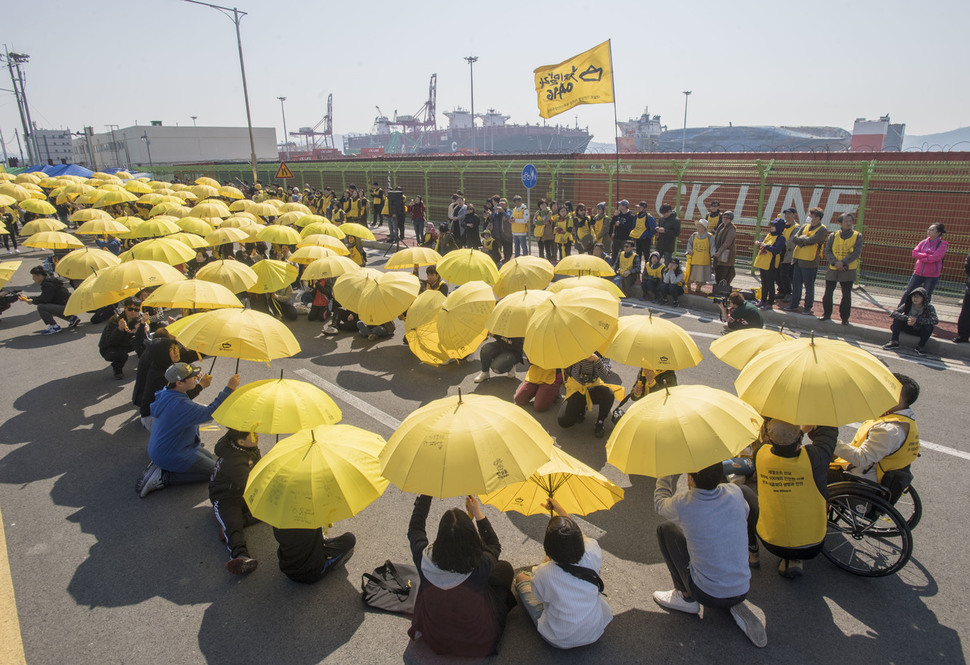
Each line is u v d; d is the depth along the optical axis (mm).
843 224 9914
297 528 3918
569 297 6293
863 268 14094
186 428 5660
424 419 3791
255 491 3947
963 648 3779
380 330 10414
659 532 4188
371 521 5297
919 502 4703
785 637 3895
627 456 3828
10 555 4863
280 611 4230
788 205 15016
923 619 4023
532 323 6211
